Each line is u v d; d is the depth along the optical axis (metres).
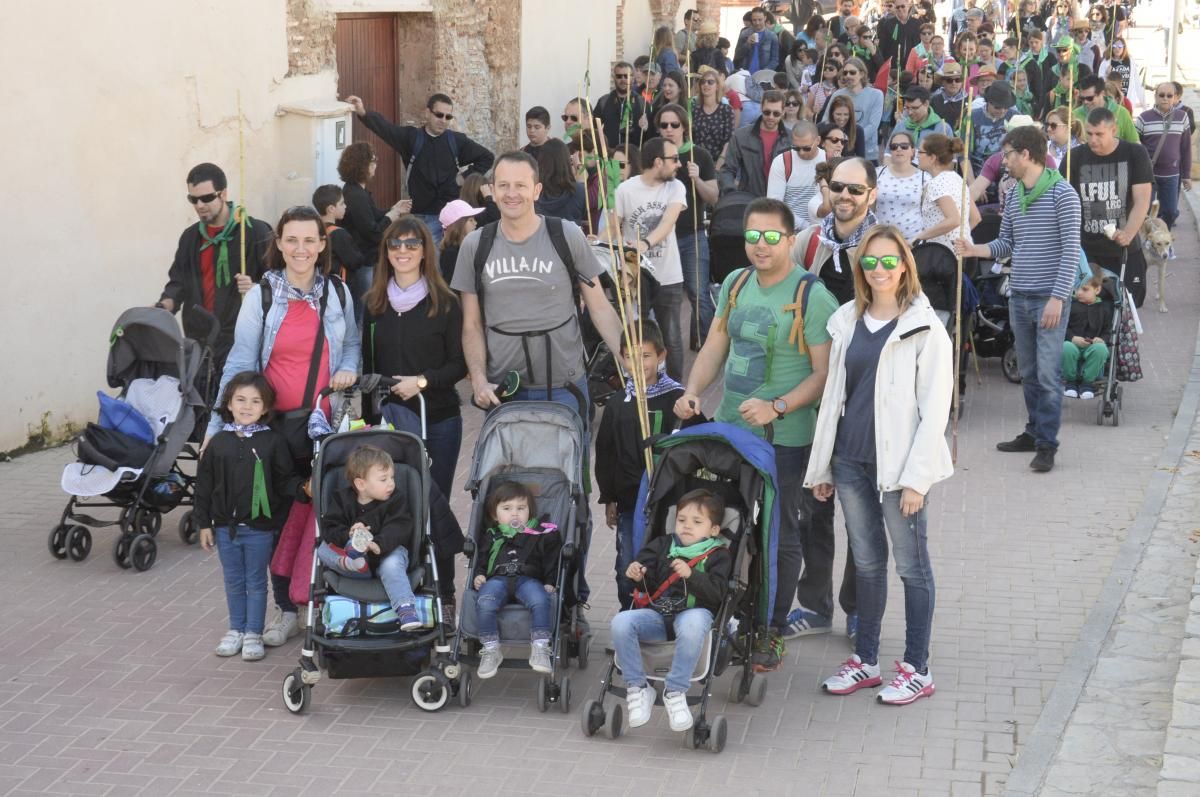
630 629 6.18
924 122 14.91
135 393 8.69
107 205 11.04
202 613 7.79
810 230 7.58
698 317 12.76
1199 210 20.33
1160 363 12.87
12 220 10.28
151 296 11.54
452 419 7.46
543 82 18.38
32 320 10.52
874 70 22.30
